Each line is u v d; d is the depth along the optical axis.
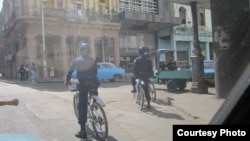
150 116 8.44
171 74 13.98
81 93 6.51
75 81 7.08
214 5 9.77
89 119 6.85
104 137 6.17
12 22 34.16
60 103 11.14
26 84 24.53
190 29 40.81
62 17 30.97
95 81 6.58
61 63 30.86
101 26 32.75
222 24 9.43
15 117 8.59
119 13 34.09
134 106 10.01
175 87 13.56
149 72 9.53
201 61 12.42
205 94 11.79
